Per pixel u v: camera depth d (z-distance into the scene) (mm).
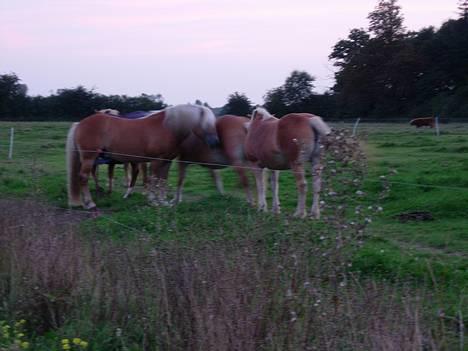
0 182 15055
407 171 15117
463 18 44406
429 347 4656
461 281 6840
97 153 12766
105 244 7082
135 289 5891
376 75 43812
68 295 6219
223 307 4984
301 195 10625
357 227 5293
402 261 7414
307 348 4664
